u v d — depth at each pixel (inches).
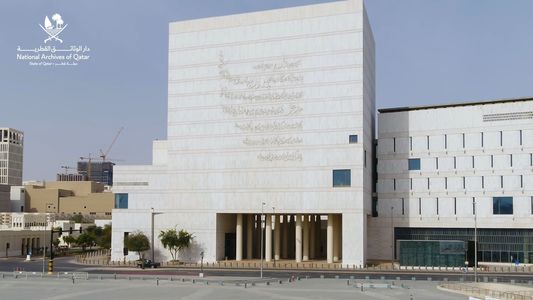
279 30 4569.4
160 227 4768.7
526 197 4343.0
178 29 4869.6
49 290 2768.2
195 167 4714.6
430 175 4675.2
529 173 4343.0
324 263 4399.6
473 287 2716.5
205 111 4731.8
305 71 4473.4
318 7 4480.8
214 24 4763.8
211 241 4608.8
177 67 4847.4
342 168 4303.6
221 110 4682.6
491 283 2923.2
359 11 4367.6
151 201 4825.3
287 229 5157.5
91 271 3924.7
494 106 4505.4
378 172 4847.4
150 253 4761.3
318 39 4461.1
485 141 4510.3
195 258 4628.4
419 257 4242.1
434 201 4640.8
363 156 4303.6
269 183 4483.3
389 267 4222.4
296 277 3358.8
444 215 4594.0
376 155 4916.3
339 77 4382.4
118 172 4913.9
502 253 4394.7
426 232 4662.9
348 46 4377.5
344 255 4224.9
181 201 4726.9
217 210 4611.2
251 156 4557.1
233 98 4655.5
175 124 4815.5
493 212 4443.9
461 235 4549.7
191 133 4756.4
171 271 3873.0
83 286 2928.2
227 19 4726.9
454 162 4606.3
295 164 4429.1
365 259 4318.4
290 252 5310.0
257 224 5167.3
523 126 4394.7
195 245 4640.8
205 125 4719.5
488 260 4436.5
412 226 4694.9
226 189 4598.9
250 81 4621.1
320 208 4330.7
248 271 3838.6
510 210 4384.8
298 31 4517.7
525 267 4178.2
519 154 4389.8
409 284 2984.7
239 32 4685.0
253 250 5142.7
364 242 4264.3
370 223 4830.2
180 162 4763.8
